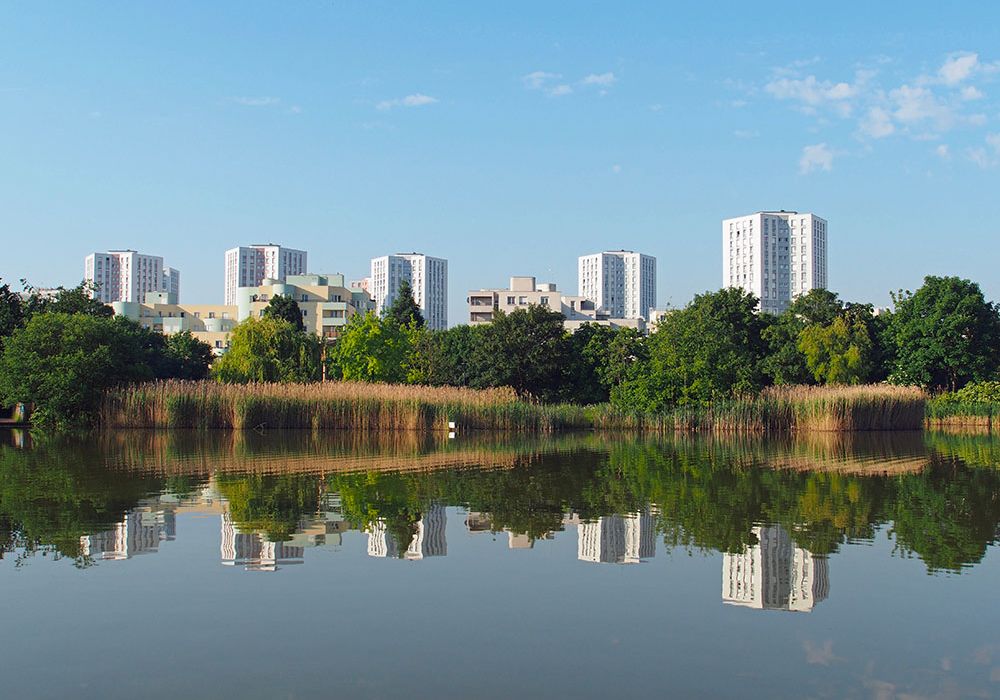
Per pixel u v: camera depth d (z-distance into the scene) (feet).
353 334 242.17
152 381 183.32
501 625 35.12
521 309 247.29
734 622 35.70
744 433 175.73
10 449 114.93
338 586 40.91
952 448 129.39
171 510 61.67
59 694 27.81
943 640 33.47
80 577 42.22
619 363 241.76
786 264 629.10
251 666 30.32
